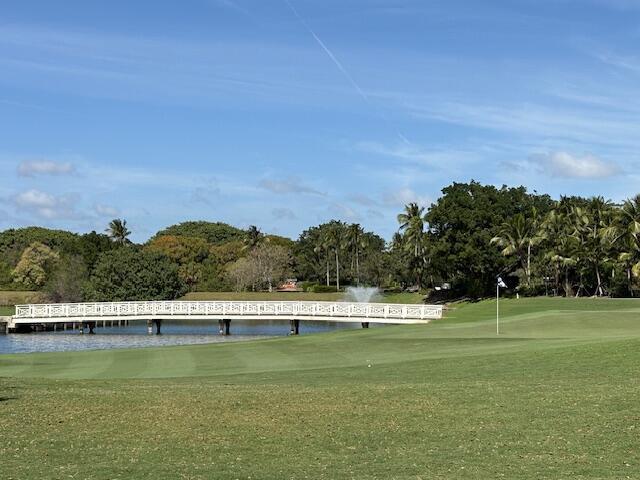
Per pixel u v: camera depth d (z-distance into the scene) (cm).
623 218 9100
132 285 10606
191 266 14912
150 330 7831
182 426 1722
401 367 2895
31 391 2222
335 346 4053
